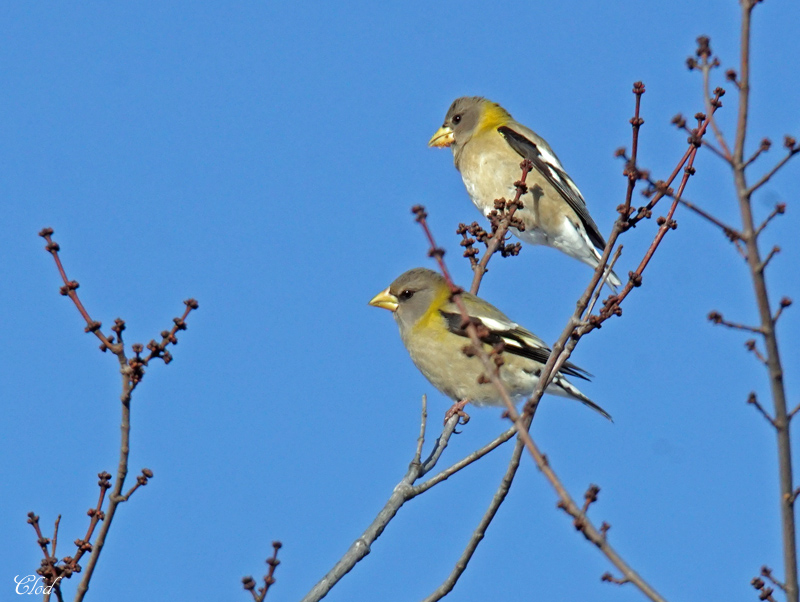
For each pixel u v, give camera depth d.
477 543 9.95
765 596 8.34
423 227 7.05
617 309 10.92
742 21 7.25
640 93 10.44
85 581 8.82
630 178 10.72
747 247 7.18
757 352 7.23
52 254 9.08
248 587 8.24
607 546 6.84
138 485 9.05
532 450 6.94
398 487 11.18
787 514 7.14
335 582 10.27
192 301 9.10
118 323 8.96
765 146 7.20
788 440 7.16
